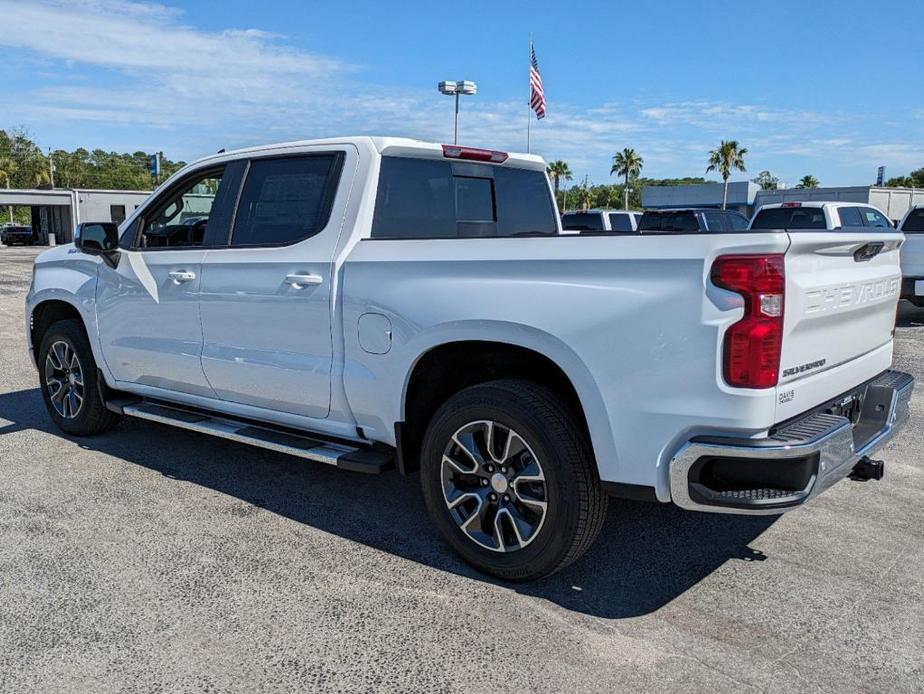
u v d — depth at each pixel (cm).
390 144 400
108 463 506
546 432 321
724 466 292
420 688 270
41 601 326
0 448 537
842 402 339
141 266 482
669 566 366
